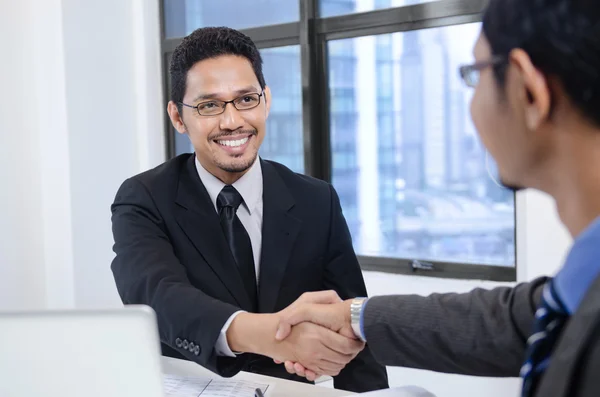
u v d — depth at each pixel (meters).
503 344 1.09
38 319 0.76
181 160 1.74
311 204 1.72
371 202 3.45
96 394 0.78
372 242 3.47
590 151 0.58
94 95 3.72
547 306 0.62
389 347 1.19
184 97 1.58
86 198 3.70
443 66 3.12
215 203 1.65
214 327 1.30
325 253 1.71
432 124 3.20
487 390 2.81
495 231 3.05
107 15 3.76
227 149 1.56
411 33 3.21
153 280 1.44
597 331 0.50
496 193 3.03
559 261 2.50
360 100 3.43
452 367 1.15
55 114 3.65
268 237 1.64
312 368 1.32
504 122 0.64
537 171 0.64
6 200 3.62
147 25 3.90
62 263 3.71
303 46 3.49
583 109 0.57
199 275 1.58
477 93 0.67
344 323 1.27
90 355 0.77
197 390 1.27
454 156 3.14
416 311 1.18
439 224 3.23
